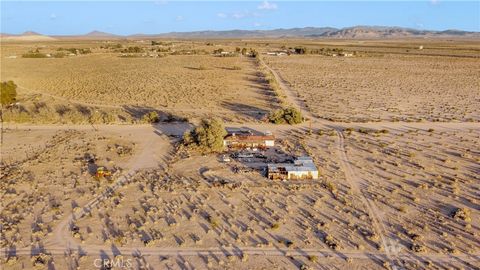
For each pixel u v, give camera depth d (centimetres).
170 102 9875
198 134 6656
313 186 5291
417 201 4888
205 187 5209
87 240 4081
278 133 7488
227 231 4253
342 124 8081
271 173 5494
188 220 4459
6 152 6456
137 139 7100
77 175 5578
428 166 5956
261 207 4750
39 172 5675
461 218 4516
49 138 7144
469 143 6975
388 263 3719
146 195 5028
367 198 4972
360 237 4153
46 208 4697
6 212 4588
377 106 9638
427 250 3938
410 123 8169
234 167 5866
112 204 4788
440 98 10606
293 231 4266
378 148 6700
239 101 10069
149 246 3984
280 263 3747
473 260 3803
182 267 3681
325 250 3944
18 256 3825
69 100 10175
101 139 7069
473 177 5606
